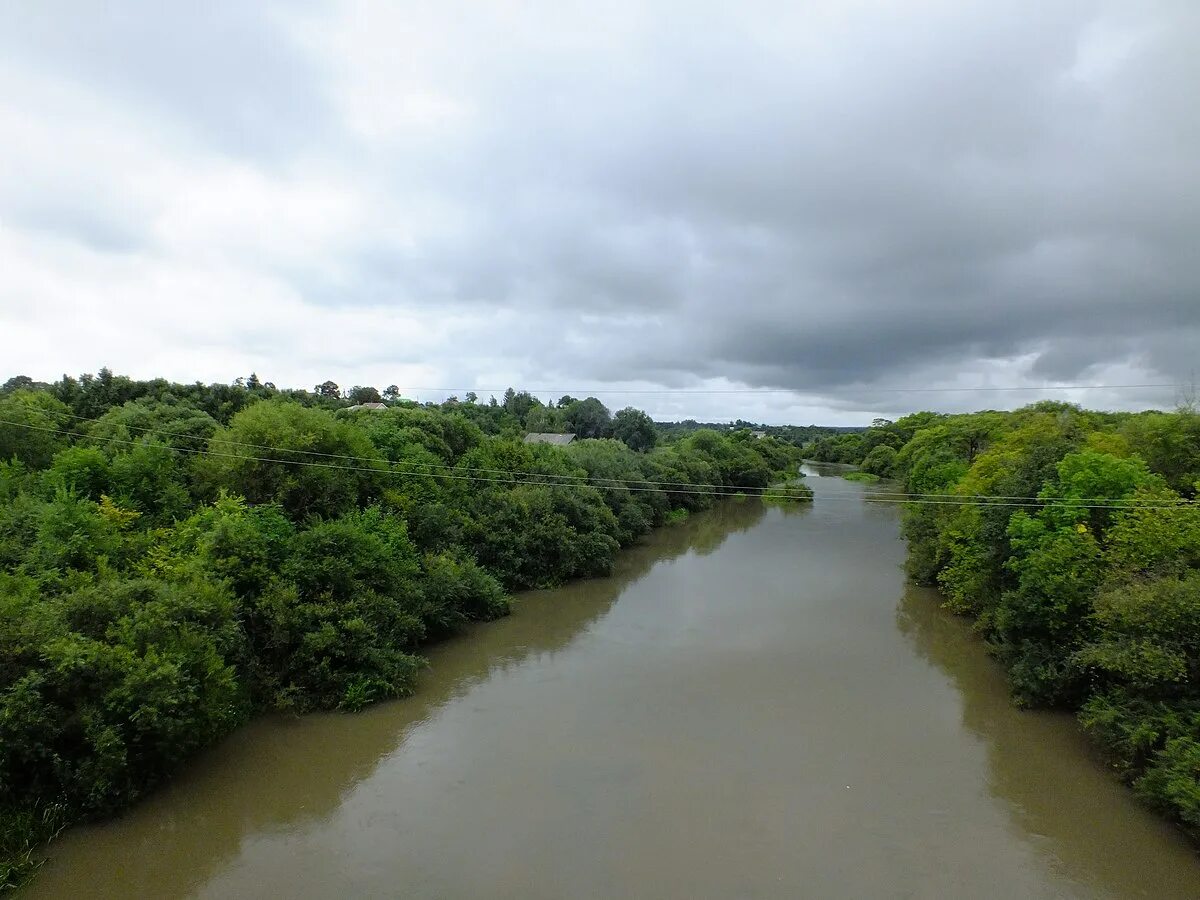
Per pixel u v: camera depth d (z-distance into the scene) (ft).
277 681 56.18
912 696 61.26
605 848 38.45
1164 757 40.83
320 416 88.22
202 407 137.28
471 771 47.19
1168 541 49.90
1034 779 46.78
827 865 37.19
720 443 252.42
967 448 153.89
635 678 65.00
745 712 57.41
